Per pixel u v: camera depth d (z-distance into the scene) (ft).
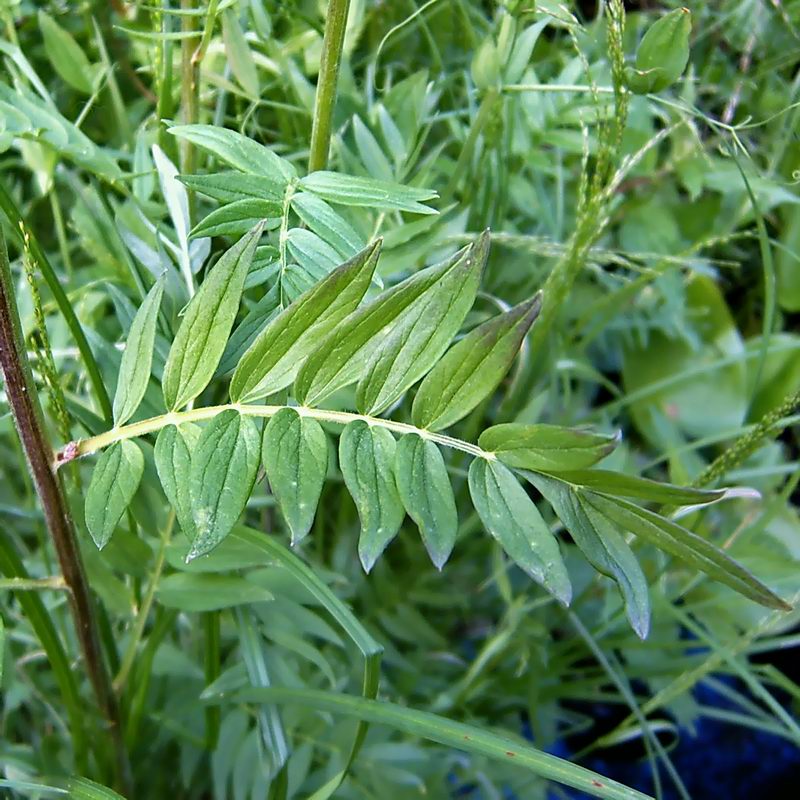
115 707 1.03
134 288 1.11
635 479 0.61
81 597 0.90
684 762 1.77
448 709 1.35
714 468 1.07
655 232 1.70
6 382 0.73
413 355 0.64
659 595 1.34
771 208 1.89
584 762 1.77
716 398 1.77
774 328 1.88
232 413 0.67
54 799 1.08
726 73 1.71
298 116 1.20
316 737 1.21
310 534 1.45
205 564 0.97
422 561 1.47
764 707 1.81
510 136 1.29
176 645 1.33
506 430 0.64
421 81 1.14
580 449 0.62
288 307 0.65
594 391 1.87
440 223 1.03
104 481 0.71
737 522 1.63
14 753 1.19
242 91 1.10
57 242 1.56
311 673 1.31
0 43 1.03
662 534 0.63
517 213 1.63
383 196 0.74
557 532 1.64
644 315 1.78
